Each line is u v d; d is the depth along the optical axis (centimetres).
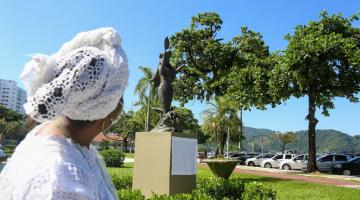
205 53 3123
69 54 152
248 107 2892
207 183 949
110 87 152
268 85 2753
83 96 146
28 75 150
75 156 139
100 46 167
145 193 955
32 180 125
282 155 3981
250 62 2936
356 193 1495
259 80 2739
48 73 149
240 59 3189
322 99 2764
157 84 1064
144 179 965
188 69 3250
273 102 2798
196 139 1016
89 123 153
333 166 3092
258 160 4347
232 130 4675
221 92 3297
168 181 924
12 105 10931
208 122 4672
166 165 934
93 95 148
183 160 966
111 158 2822
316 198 1342
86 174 137
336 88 2691
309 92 2748
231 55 3203
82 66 146
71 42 165
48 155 132
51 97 144
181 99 3331
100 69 149
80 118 149
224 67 3244
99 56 151
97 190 142
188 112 6266
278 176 2336
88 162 149
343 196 1410
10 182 132
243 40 3166
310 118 2855
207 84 3219
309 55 2477
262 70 2752
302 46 2523
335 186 1723
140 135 990
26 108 151
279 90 2636
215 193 926
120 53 162
